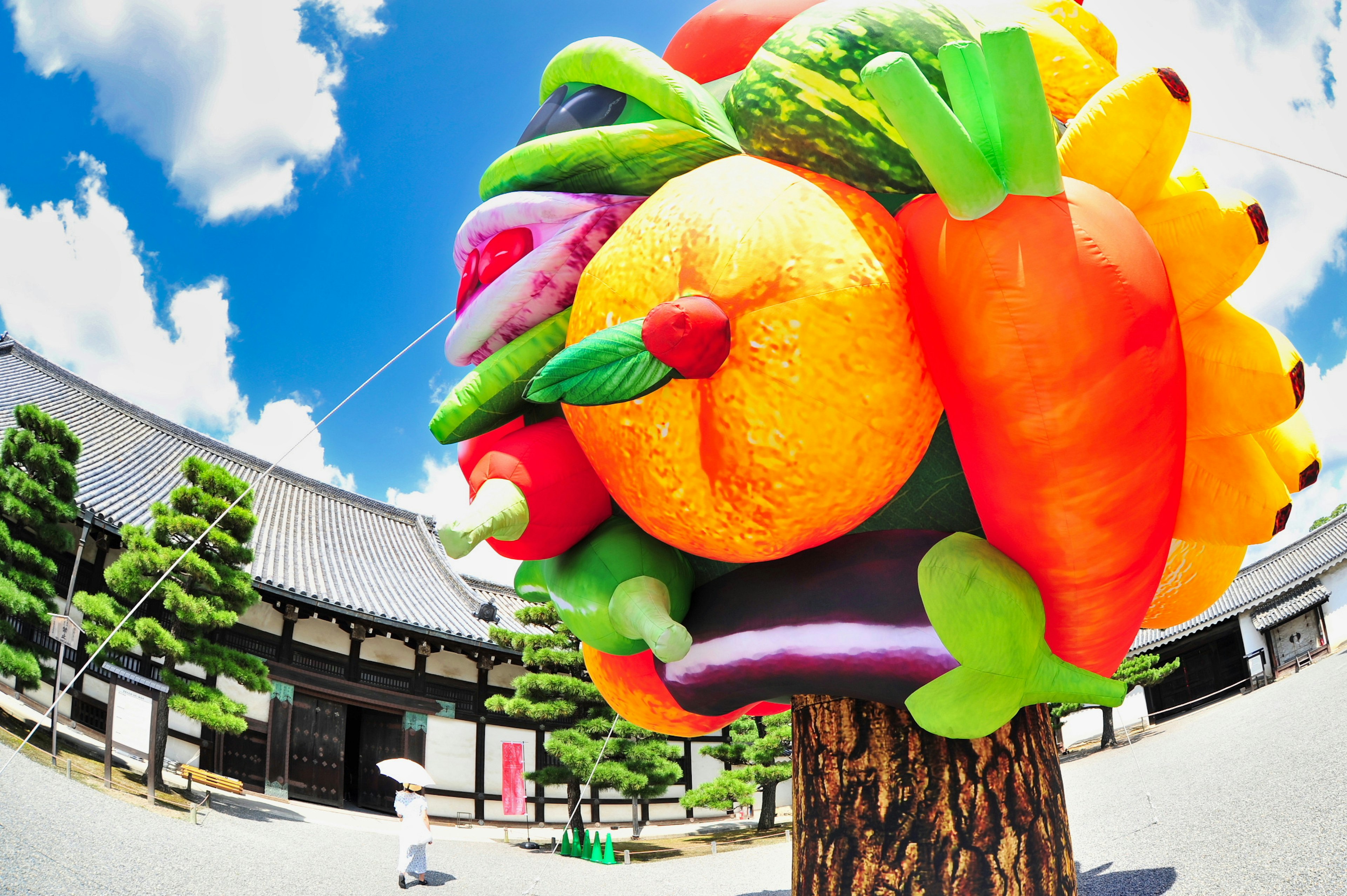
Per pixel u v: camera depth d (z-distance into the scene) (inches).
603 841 655.1
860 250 108.0
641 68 130.5
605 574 131.0
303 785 708.7
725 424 106.5
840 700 134.5
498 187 143.0
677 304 103.4
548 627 673.6
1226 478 130.5
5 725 466.9
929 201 112.6
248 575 533.0
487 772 832.3
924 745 128.2
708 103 129.8
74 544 564.4
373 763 783.1
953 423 111.3
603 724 637.3
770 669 121.1
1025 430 102.3
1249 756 490.6
